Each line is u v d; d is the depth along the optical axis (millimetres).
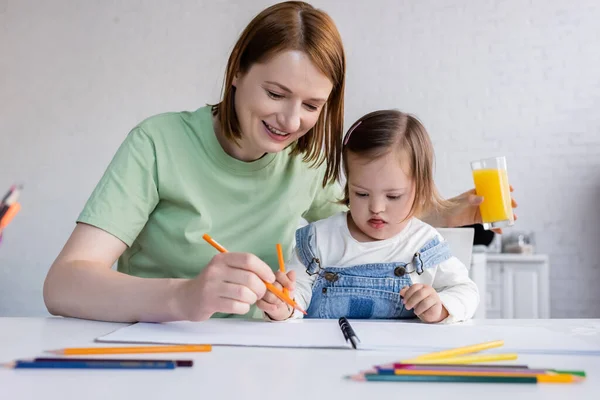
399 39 3912
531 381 502
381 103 3916
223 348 654
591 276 3723
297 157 1200
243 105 976
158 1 4031
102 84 4035
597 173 3734
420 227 1164
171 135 1100
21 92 4055
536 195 3787
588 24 3764
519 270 3391
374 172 1093
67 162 4012
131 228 1021
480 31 3857
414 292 922
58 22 4059
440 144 3871
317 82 927
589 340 706
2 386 481
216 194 1126
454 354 616
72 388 478
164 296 788
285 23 910
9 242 3967
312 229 1195
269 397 458
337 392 473
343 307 1125
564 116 3773
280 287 892
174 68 4012
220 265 746
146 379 510
